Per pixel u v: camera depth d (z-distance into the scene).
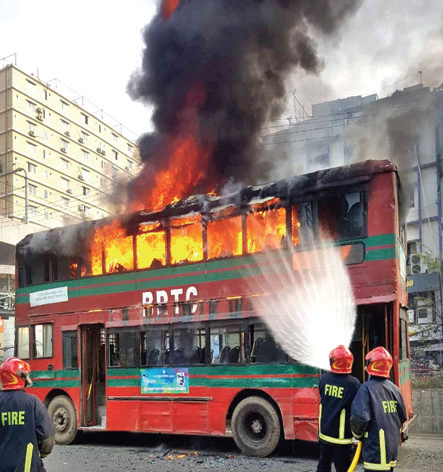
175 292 10.70
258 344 9.55
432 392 11.69
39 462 4.38
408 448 9.75
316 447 10.21
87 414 11.86
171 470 8.49
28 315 13.10
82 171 56.78
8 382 4.43
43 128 52.25
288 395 9.05
